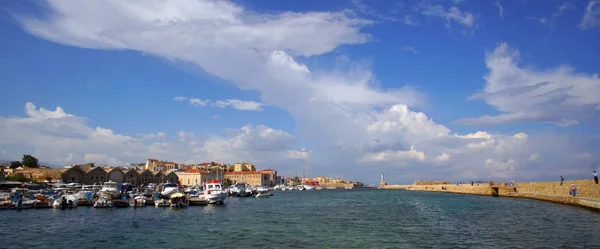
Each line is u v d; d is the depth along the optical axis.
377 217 57.72
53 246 35.31
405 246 33.81
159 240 37.91
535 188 90.94
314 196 151.75
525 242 34.31
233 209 75.38
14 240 38.12
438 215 58.94
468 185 143.88
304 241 36.69
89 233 42.16
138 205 75.25
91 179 163.62
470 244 34.19
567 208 59.88
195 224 49.81
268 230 44.19
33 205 67.69
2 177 125.75
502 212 59.84
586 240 34.28
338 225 48.38
